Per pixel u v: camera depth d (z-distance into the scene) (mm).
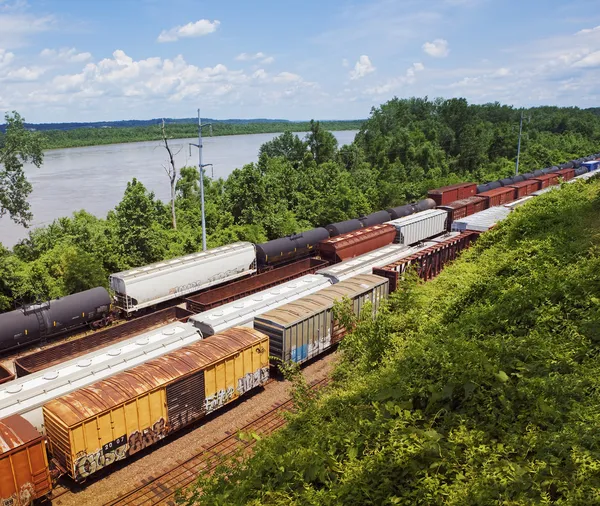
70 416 14906
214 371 18812
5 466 13523
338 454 8852
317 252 42281
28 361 22375
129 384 16578
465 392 9320
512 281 16828
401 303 18297
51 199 82938
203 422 19266
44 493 14477
